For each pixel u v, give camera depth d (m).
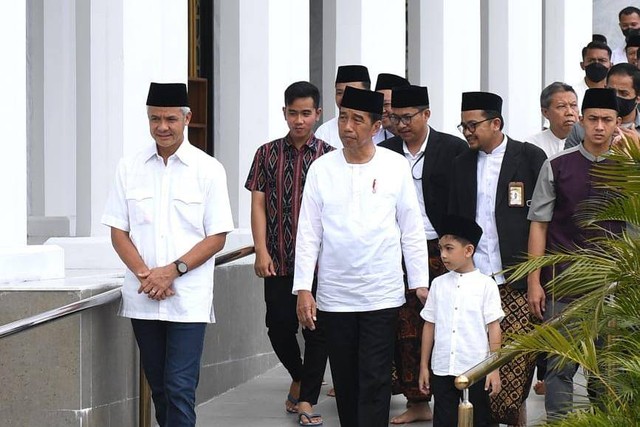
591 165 11.53
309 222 11.03
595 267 9.55
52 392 10.86
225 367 14.64
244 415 13.42
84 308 10.55
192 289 10.75
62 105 16.67
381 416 10.94
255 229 12.84
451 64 20.97
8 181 11.53
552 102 15.04
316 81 24.12
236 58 16.33
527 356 11.34
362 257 10.84
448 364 11.19
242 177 16.36
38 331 10.86
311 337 12.80
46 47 16.64
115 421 11.41
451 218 11.21
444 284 11.28
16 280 11.35
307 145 12.77
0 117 11.47
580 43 26.47
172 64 14.26
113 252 13.43
